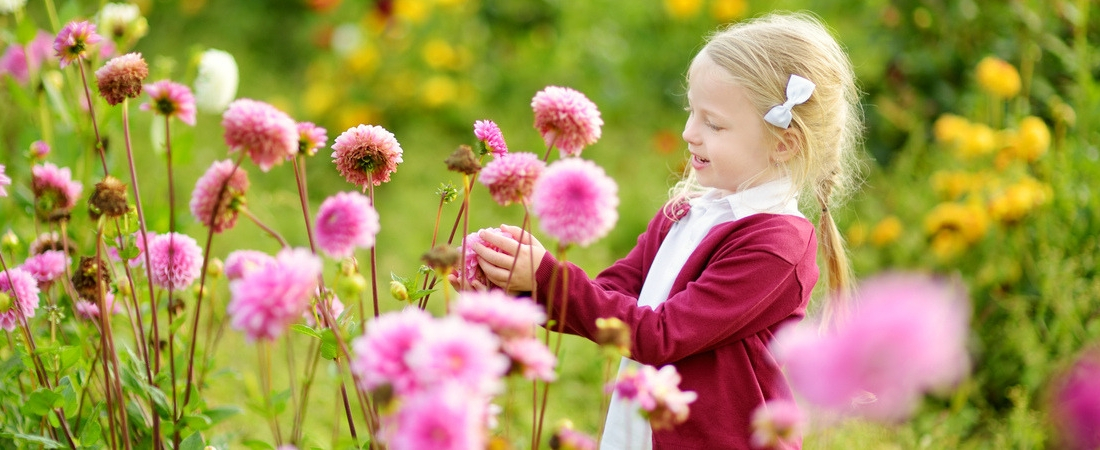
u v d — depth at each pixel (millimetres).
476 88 5980
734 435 1891
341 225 1324
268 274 1176
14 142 3777
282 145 1441
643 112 5953
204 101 3152
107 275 1885
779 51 2029
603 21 6332
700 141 2021
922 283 947
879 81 4758
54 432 1908
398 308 3723
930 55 4586
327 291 1638
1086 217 3469
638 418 1969
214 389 3051
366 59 5910
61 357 1839
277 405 1792
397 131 5762
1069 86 4094
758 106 1978
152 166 4645
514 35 6426
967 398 3301
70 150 2848
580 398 3275
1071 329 3170
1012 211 3400
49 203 2039
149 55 6484
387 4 6078
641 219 4633
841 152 2281
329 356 1632
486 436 1223
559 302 1845
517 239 1889
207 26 7117
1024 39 4332
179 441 1794
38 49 3068
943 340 916
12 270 1849
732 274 1879
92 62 2828
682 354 1858
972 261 3641
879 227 3803
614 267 2262
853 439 2801
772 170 2021
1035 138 3520
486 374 1055
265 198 4238
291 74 6695
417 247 4398
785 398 1948
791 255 1906
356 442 1643
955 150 3918
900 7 4723
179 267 1761
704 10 6438
